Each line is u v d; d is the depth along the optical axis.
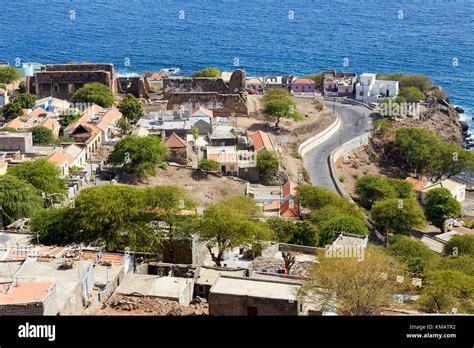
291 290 71.75
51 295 63.72
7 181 116.88
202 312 72.88
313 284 73.88
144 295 77.50
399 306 78.88
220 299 70.44
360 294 72.31
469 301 83.88
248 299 69.75
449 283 84.06
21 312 60.66
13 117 196.88
